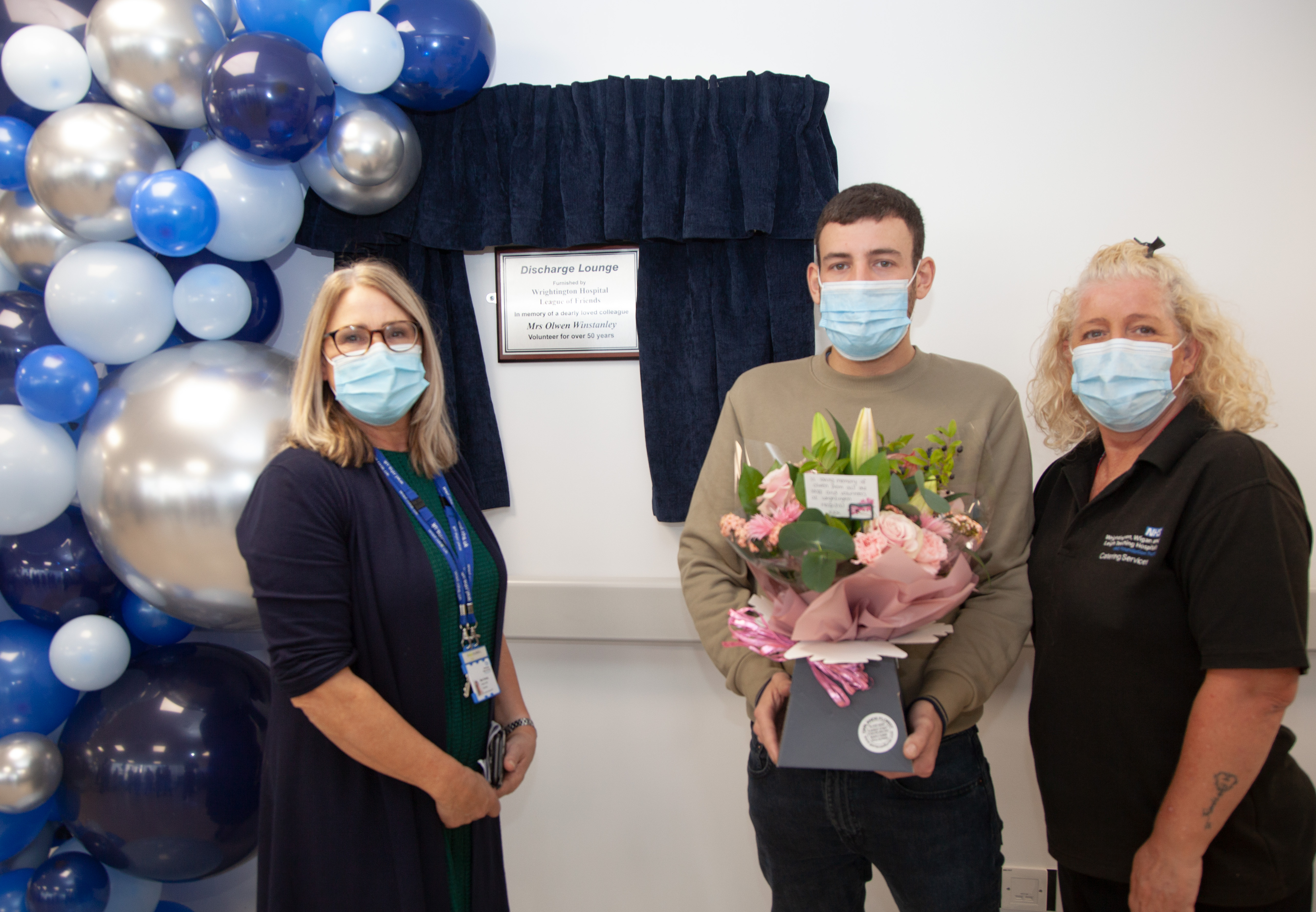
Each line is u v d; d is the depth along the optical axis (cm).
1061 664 108
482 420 174
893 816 108
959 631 106
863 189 117
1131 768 102
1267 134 154
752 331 163
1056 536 113
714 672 174
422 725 101
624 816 178
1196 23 155
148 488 130
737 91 161
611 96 162
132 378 139
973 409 116
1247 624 89
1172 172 157
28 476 135
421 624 101
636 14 169
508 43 173
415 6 148
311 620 92
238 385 138
